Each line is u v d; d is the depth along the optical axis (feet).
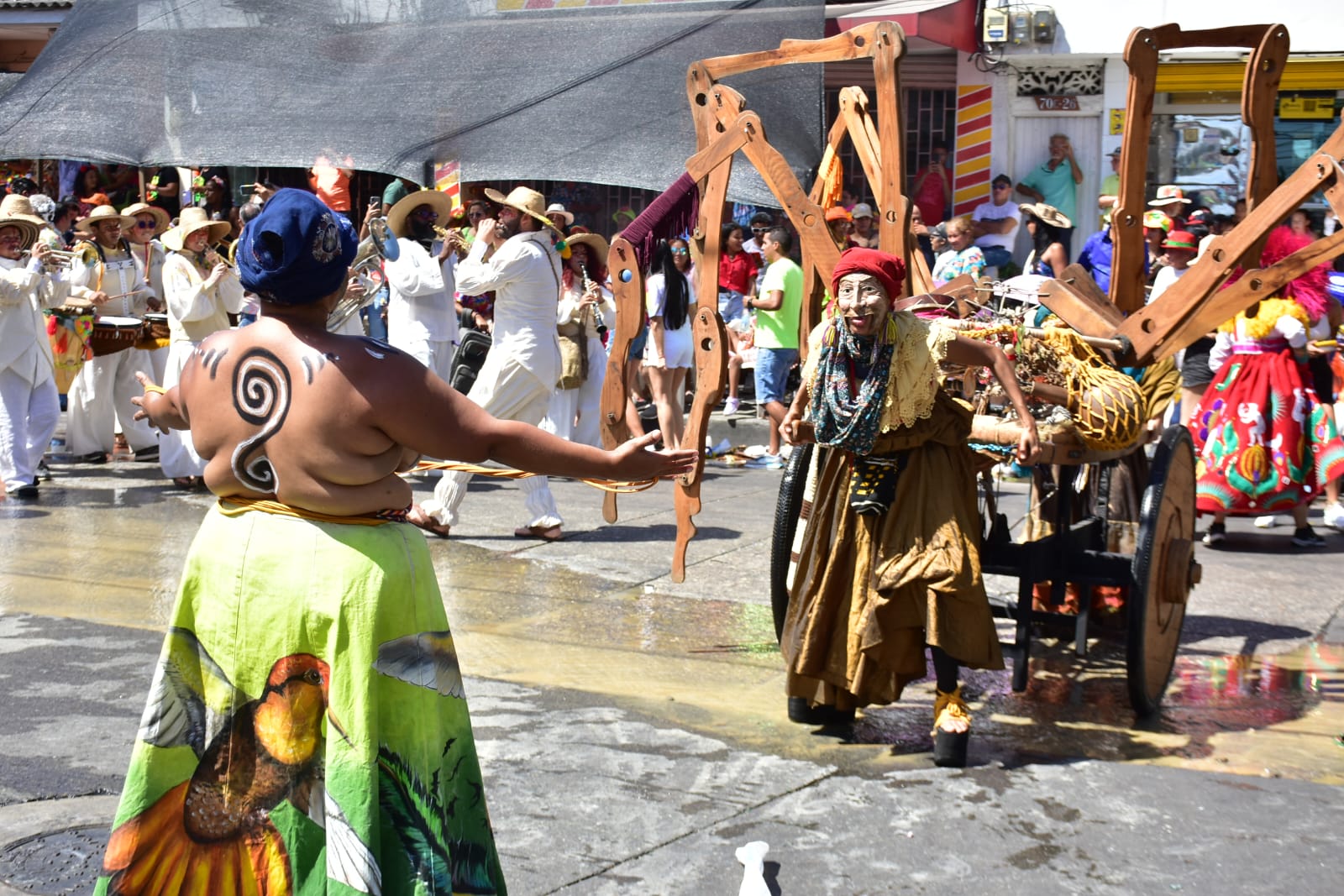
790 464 18.22
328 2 27.96
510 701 17.74
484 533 27.99
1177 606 17.97
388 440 9.79
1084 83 47.93
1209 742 16.61
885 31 17.88
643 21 27.73
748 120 18.57
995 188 48.37
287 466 9.58
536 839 13.57
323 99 28.19
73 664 19.12
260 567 9.53
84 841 13.56
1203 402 28.17
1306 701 18.20
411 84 28.12
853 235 37.60
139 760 9.82
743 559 25.88
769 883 12.72
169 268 31.96
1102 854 13.32
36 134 29.04
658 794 14.73
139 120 28.78
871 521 15.66
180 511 29.86
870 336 15.19
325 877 9.60
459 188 40.93
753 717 17.25
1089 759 15.93
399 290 31.35
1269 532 29.27
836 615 16.17
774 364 37.42
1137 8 46.42
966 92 48.88
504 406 27.35
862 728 16.89
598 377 34.96
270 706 9.61
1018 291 19.48
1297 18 45.39
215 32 28.32
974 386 18.22
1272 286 17.44
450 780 9.93
